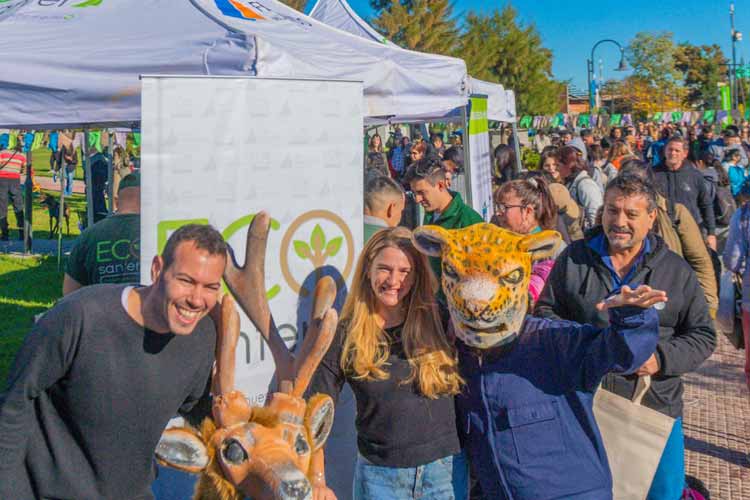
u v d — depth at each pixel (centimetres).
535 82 4812
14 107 399
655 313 242
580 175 689
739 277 513
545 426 264
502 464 265
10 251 1245
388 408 266
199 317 228
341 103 301
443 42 4422
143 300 230
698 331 325
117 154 1508
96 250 400
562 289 339
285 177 290
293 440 227
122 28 432
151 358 232
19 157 1377
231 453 221
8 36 423
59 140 1827
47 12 472
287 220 292
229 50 384
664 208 459
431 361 264
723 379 673
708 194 718
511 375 266
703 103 6869
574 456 264
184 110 267
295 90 289
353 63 479
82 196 1920
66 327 222
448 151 955
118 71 397
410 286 270
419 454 266
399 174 1395
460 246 257
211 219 275
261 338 290
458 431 278
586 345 259
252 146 281
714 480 482
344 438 324
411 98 552
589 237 341
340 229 306
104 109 402
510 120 1105
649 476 306
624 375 317
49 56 398
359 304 271
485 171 827
